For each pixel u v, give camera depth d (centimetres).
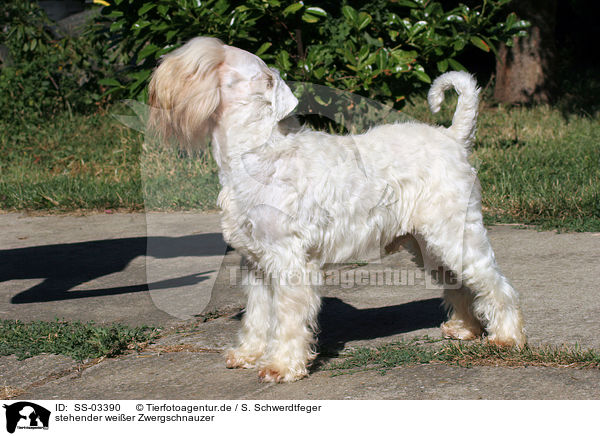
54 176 959
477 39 814
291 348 339
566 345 361
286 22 776
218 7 762
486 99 1355
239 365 363
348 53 748
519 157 906
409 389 319
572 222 653
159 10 759
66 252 649
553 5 1304
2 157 1048
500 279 363
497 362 343
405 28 802
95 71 1291
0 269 594
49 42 1324
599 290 454
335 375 344
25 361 382
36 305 489
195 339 412
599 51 1741
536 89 1313
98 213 818
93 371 368
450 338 393
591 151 916
